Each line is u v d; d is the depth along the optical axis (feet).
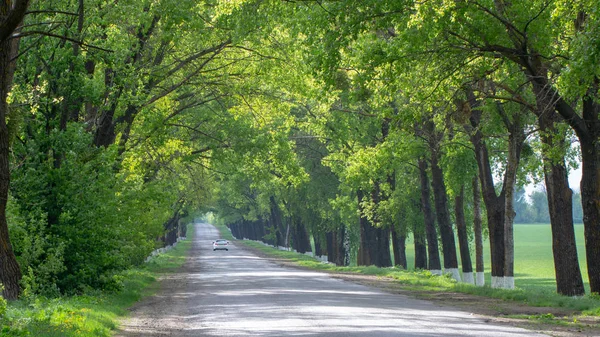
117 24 90.74
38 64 80.74
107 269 85.05
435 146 132.67
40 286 75.20
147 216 134.21
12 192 78.59
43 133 79.61
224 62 131.44
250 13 92.99
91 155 83.82
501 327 54.95
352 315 61.52
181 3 98.78
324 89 77.56
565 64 74.95
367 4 73.05
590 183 81.25
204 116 149.89
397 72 78.54
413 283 127.34
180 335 50.34
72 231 79.20
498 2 77.20
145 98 104.53
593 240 81.76
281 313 63.57
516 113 100.63
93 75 92.73
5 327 40.96
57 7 80.74
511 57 77.56
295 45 114.83
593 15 60.44
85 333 46.19
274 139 149.69
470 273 144.25
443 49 78.64
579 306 74.84
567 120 80.38
